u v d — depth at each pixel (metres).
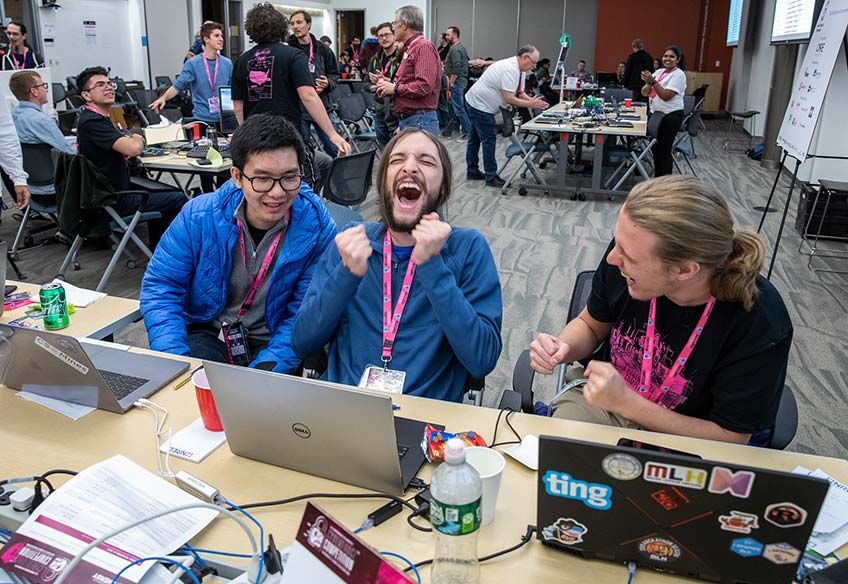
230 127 5.59
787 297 4.02
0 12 8.78
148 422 1.43
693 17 15.09
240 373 1.18
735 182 7.32
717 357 1.39
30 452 1.31
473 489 0.94
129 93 8.78
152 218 4.07
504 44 16.08
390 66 5.69
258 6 4.10
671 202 1.22
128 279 4.20
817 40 3.97
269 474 1.25
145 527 1.09
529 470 1.27
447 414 1.46
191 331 2.18
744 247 1.30
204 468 1.27
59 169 3.69
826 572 0.92
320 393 1.12
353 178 4.33
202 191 5.14
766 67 10.34
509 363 3.15
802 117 3.94
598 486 0.97
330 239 2.18
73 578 0.98
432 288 1.57
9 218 5.60
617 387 1.34
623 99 9.68
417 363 1.67
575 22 15.69
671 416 1.38
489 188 6.97
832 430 2.65
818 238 5.10
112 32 10.71
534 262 4.57
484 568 1.03
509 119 6.68
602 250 4.86
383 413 1.09
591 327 1.70
